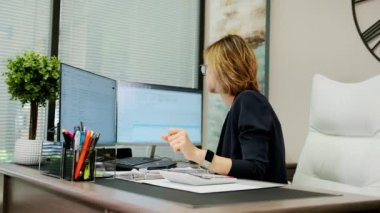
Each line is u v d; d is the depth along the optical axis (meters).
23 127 2.41
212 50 1.51
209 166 1.20
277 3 2.48
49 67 1.83
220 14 2.93
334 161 1.55
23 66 1.79
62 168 1.06
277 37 2.46
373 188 1.39
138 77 2.91
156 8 3.02
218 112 2.81
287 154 2.34
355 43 2.05
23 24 2.49
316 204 0.73
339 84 1.65
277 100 2.43
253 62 1.47
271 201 0.75
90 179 1.04
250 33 2.62
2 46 2.42
